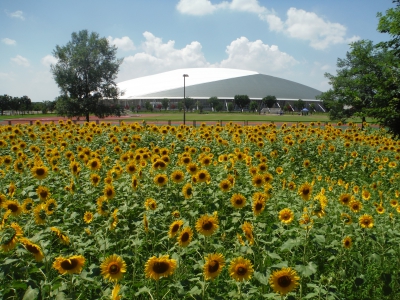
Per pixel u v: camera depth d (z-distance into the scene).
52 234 5.68
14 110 109.31
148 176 8.91
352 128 21.97
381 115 12.55
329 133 19.33
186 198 7.07
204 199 7.68
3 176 8.95
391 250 5.77
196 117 79.44
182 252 4.95
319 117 84.31
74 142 16.53
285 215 5.43
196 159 12.91
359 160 14.75
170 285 4.25
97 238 5.43
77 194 7.91
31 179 9.30
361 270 5.41
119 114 57.75
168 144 17.23
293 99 156.25
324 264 5.50
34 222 5.94
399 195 8.95
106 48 53.94
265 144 16.83
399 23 12.08
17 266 4.33
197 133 19.75
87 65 53.38
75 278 4.24
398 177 11.57
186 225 5.47
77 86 53.78
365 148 16.78
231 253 5.60
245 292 4.13
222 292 4.87
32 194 7.46
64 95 54.38
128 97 150.50
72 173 8.69
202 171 7.70
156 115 94.00
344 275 5.10
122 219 6.55
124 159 10.62
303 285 4.89
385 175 12.20
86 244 5.23
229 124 22.30
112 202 7.85
